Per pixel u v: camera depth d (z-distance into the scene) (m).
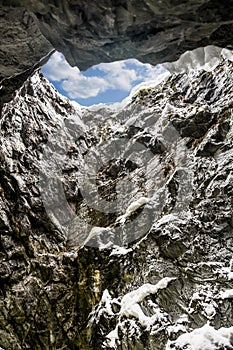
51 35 2.98
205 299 4.42
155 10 2.47
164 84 8.40
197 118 6.54
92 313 5.20
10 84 4.65
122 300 5.00
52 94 8.27
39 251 5.82
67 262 5.84
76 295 5.50
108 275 5.43
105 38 2.75
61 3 2.54
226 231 4.91
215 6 2.46
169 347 4.16
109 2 2.42
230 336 3.92
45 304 5.35
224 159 5.55
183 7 2.44
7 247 5.48
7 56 3.71
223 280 4.48
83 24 2.65
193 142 6.36
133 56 3.02
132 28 2.64
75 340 5.13
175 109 7.26
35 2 2.65
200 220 5.18
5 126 6.50
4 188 5.98
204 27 2.71
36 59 3.90
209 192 5.35
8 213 5.77
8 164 6.23
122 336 4.61
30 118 7.17
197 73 7.62
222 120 6.09
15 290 5.28
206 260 4.78
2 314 5.11
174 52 3.09
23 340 5.08
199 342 3.93
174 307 4.63
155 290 4.80
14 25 3.20
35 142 6.99
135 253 5.37
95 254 5.76
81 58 3.11
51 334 5.20
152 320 4.53
